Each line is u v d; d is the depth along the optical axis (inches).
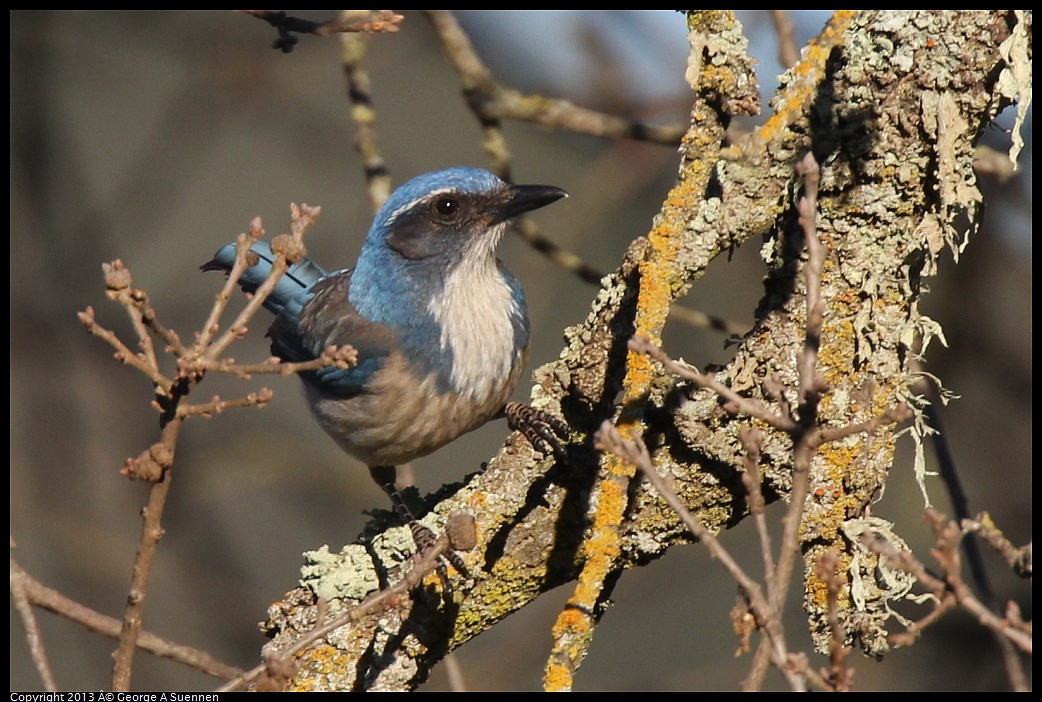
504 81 659.4
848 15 297.3
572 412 318.0
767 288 313.7
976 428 557.0
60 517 620.7
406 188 417.4
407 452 429.4
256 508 747.4
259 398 228.5
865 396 303.1
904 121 298.2
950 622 502.6
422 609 313.7
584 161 786.2
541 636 561.6
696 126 287.6
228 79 706.8
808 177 221.6
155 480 230.2
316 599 320.8
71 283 650.2
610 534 273.7
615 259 743.7
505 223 415.5
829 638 311.0
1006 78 288.7
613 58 592.4
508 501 315.0
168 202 728.3
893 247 303.1
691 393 308.2
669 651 661.9
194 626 658.8
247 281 480.7
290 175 839.7
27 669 682.8
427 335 412.5
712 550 211.2
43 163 641.0
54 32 719.1
